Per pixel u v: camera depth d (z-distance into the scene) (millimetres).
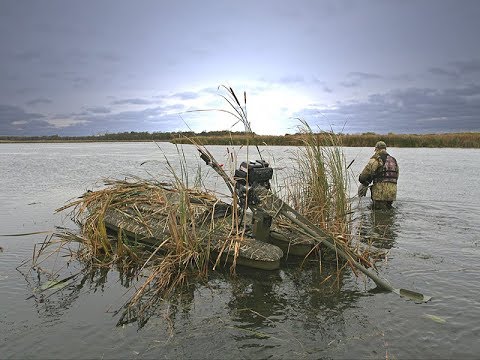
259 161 6027
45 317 4340
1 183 14617
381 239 7020
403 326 4066
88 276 5523
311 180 7336
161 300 4742
